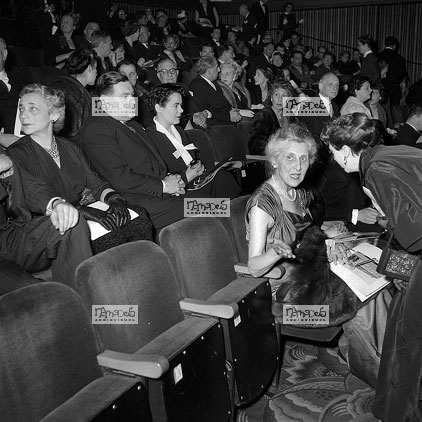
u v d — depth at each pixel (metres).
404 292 1.96
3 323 1.40
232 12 13.97
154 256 1.94
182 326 1.86
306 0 12.89
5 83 4.01
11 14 8.98
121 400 1.47
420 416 1.89
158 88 3.42
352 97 4.71
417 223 1.76
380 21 11.91
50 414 1.40
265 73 6.46
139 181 2.97
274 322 2.29
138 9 12.37
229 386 2.02
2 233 2.21
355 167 2.13
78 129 3.61
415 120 5.05
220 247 2.31
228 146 4.57
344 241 2.34
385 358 1.99
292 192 2.40
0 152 2.38
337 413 2.32
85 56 3.74
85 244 2.15
